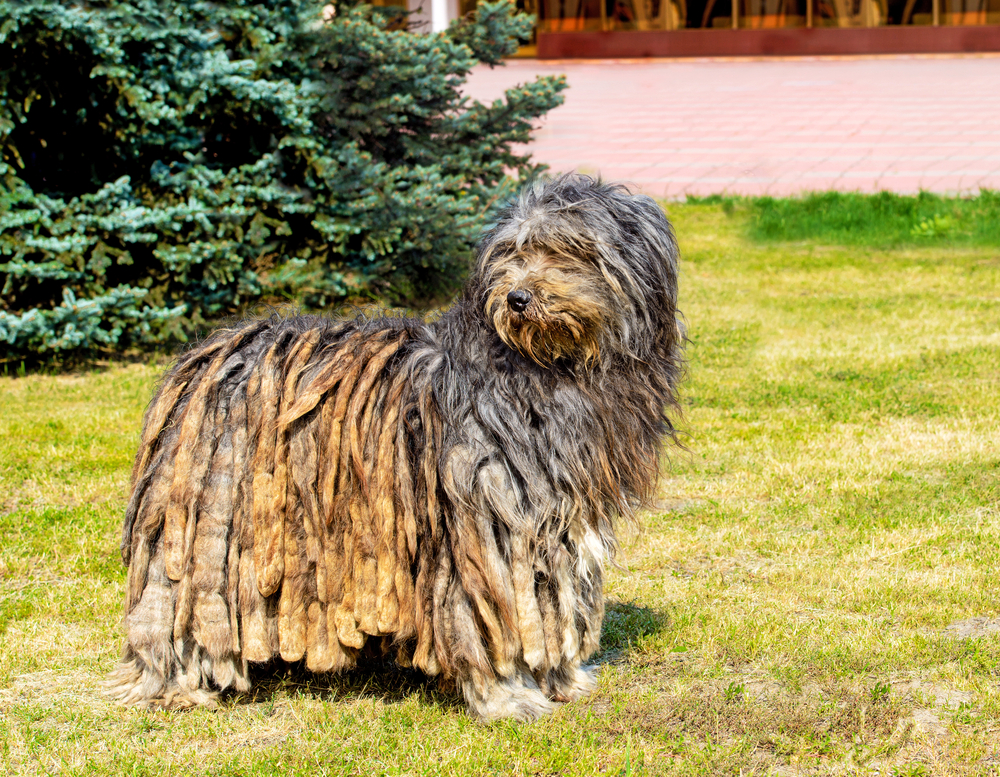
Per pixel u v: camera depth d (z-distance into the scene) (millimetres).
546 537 3545
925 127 22625
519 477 3508
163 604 3709
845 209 15156
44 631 4625
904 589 4910
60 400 8211
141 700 3883
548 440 3520
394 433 3586
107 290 9156
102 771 3578
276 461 3576
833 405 7801
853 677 4133
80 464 6801
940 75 30984
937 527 5625
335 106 9922
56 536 5609
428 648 3604
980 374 8438
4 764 3643
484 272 3527
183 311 9273
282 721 3881
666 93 28625
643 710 3865
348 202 9656
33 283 8992
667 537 5609
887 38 36938
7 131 8406
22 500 6234
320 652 3648
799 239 14359
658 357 3650
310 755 3641
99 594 4973
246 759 3629
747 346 9523
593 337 3414
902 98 26719
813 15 37125
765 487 6285
